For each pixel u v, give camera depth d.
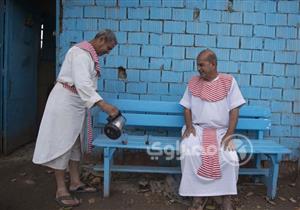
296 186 4.20
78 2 4.46
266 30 4.48
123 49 4.49
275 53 4.51
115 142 3.78
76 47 3.38
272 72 4.53
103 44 3.48
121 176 4.35
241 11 4.46
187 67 4.49
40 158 3.37
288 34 4.50
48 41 6.41
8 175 4.36
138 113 4.33
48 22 6.38
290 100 4.56
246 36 4.48
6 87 4.98
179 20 4.45
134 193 3.86
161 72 4.50
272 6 4.47
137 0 4.44
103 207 3.51
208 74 3.59
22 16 5.35
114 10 4.46
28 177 4.30
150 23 4.46
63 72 3.42
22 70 5.47
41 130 3.41
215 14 4.45
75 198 3.60
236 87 3.64
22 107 5.55
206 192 3.40
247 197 3.87
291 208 3.61
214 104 3.62
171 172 3.84
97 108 4.52
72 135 3.45
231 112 3.61
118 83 4.53
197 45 4.48
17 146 5.46
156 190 3.92
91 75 3.38
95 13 4.46
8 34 4.92
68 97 3.39
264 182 4.21
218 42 4.48
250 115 4.31
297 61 4.53
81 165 4.51
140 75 4.51
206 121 3.64
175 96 4.52
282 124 4.58
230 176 3.40
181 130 4.29
